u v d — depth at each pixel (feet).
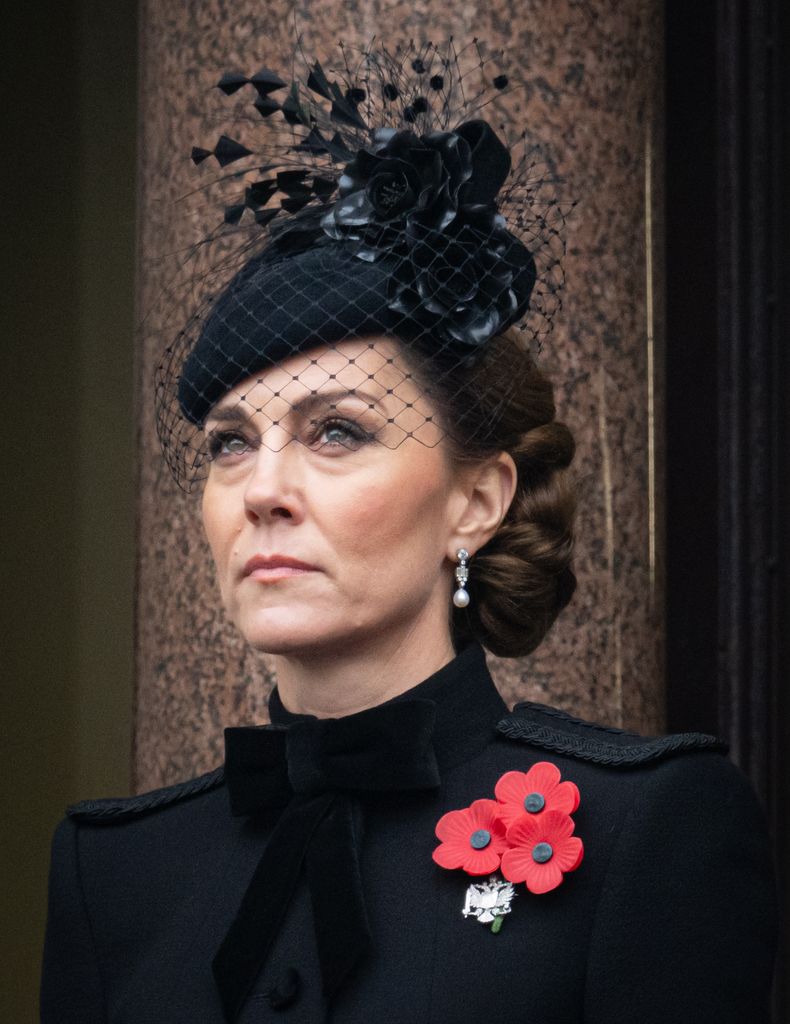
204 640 32.42
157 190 34.73
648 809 19.06
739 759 42.37
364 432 19.57
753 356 43.19
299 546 19.26
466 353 20.22
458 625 21.84
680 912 18.51
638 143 33.94
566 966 18.42
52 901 22.66
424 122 23.35
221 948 19.52
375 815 20.04
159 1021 19.84
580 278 32.55
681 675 43.21
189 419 21.61
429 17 31.19
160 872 21.67
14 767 50.72
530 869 18.78
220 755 31.76
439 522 20.21
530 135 31.81
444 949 18.71
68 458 51.44
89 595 50.93
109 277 51.80
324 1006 18.65
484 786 20.24
